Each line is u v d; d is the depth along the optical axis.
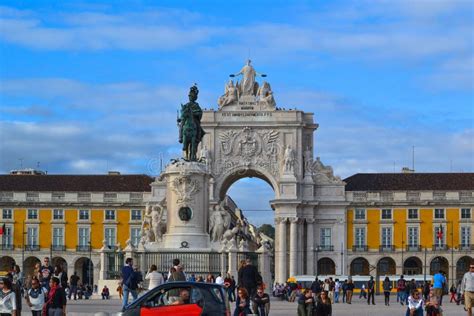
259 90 65.56
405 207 66.00
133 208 66.19
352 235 66.00
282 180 64.38
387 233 66.00
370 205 65.94
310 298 18.67
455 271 65.38
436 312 19.20
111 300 30.88
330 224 65.81
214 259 27.62
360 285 54.47
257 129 65.12
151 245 28.84
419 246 65.75
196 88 28.08
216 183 64.69
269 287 30.91
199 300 15.65
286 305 31.00
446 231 65.81
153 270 22.48
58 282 17.16
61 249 66.31
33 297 17.73
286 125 64.81
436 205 65.88
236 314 17.50
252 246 34.22
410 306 20.92
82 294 37.56
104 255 31.97
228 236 29.06
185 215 27.61
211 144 65.00
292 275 64.00
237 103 65.25
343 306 33.19
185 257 27.47
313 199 65.25
